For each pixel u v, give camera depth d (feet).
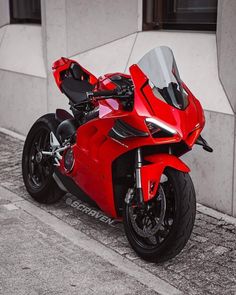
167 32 20.49
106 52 22.31
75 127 16.03
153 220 13.47
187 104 13.09
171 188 13.48
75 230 15.60
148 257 13.51
